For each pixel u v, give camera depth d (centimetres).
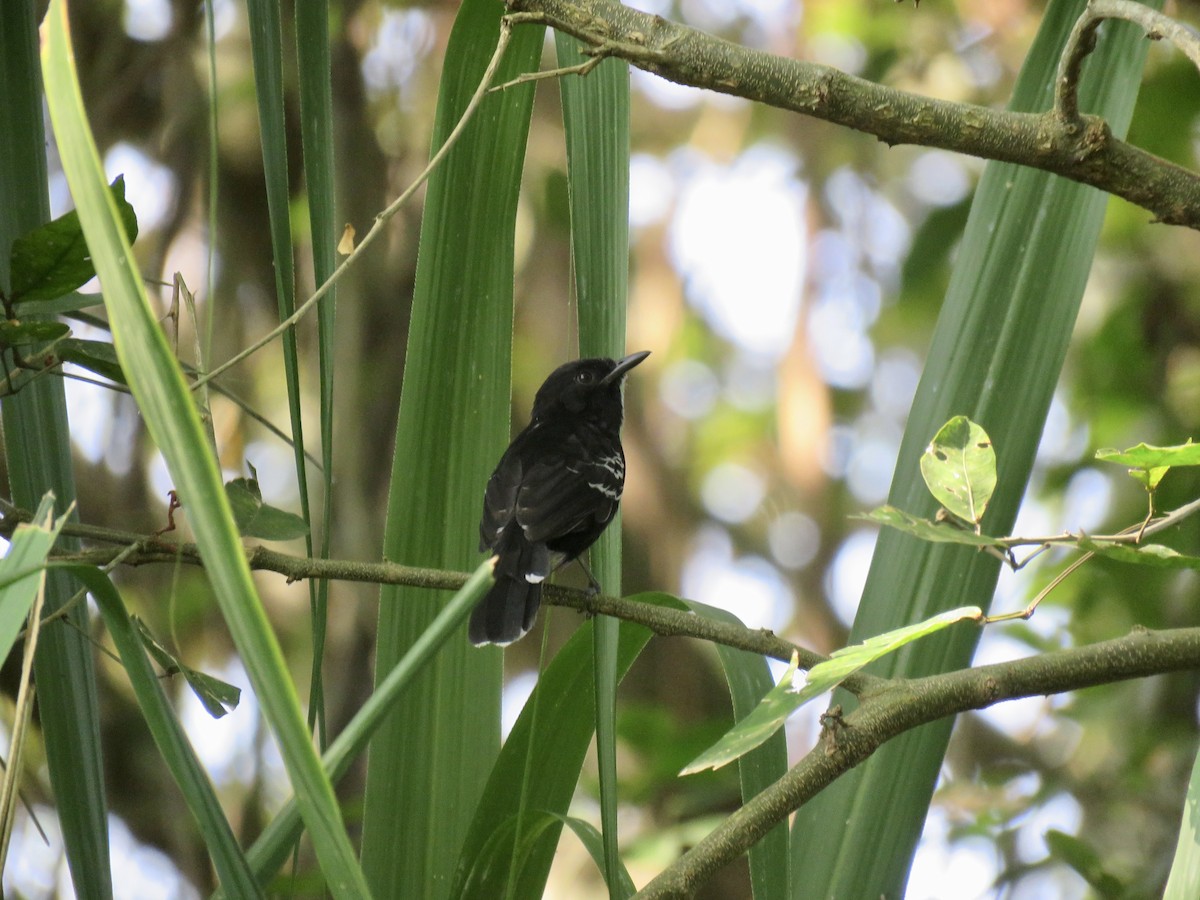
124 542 588
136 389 314
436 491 642
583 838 540
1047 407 606
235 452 1420
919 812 563
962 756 1477
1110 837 1255
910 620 594
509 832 586
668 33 513
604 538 585
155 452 1420
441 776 612
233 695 529
